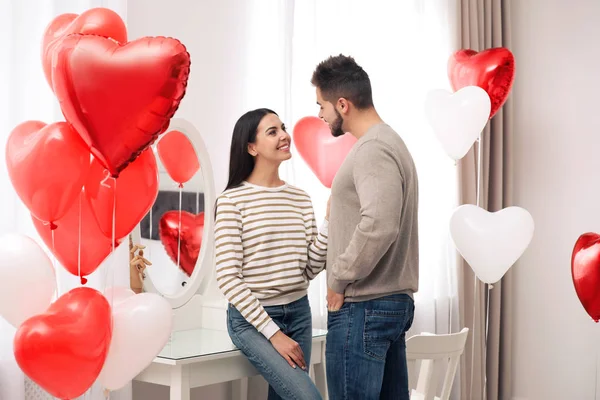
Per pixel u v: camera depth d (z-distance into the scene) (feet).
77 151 4.91
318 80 6.97
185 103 8.69
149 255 7.72
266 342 7.07
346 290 6.55
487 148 12.36
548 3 12.98
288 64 9.30
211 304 8.36
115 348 5.17
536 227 13.03
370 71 10.57
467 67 9.46
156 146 7.78
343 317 6.56
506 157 12.82
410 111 11.19
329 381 6.70
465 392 11.94
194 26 8.82
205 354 6.84
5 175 6.72
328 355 6.68
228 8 9.18
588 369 12.50
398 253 6.57
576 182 12.71
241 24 9.29
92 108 4.61
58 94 4.69
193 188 8.26
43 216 5.00
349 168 6.53
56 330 4.68
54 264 7.08
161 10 8.48
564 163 12.82
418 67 11.35
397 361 6.91
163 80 4.58
